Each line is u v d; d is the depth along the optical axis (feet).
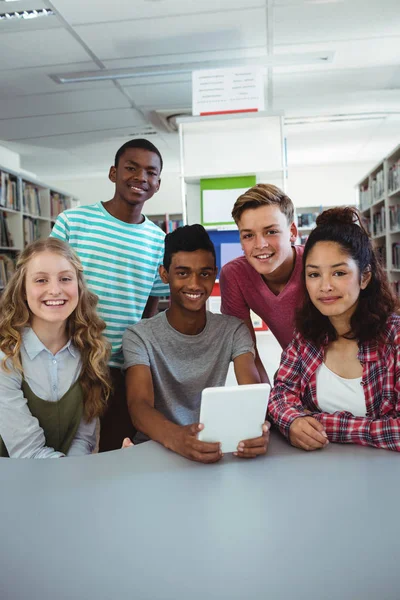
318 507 2.63
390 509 2.59
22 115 16.94
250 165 9.01
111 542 2.32
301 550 2.21
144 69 13.51
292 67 13.85
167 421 3.89
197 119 9.02
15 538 2.38
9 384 4.42
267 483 2.98
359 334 4.08
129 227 6.66
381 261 4.30
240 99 9.98
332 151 24.79
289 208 5.18
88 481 3.06
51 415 4.64
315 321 4.29
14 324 4.56
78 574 2.07
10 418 4.38
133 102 16.06
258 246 5.02
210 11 10.66
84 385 4.93
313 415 3.86
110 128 18.66
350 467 3.21
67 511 2.65
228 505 2.69
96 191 28.48
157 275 7.10
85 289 4.96
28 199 18.88
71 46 12.03
